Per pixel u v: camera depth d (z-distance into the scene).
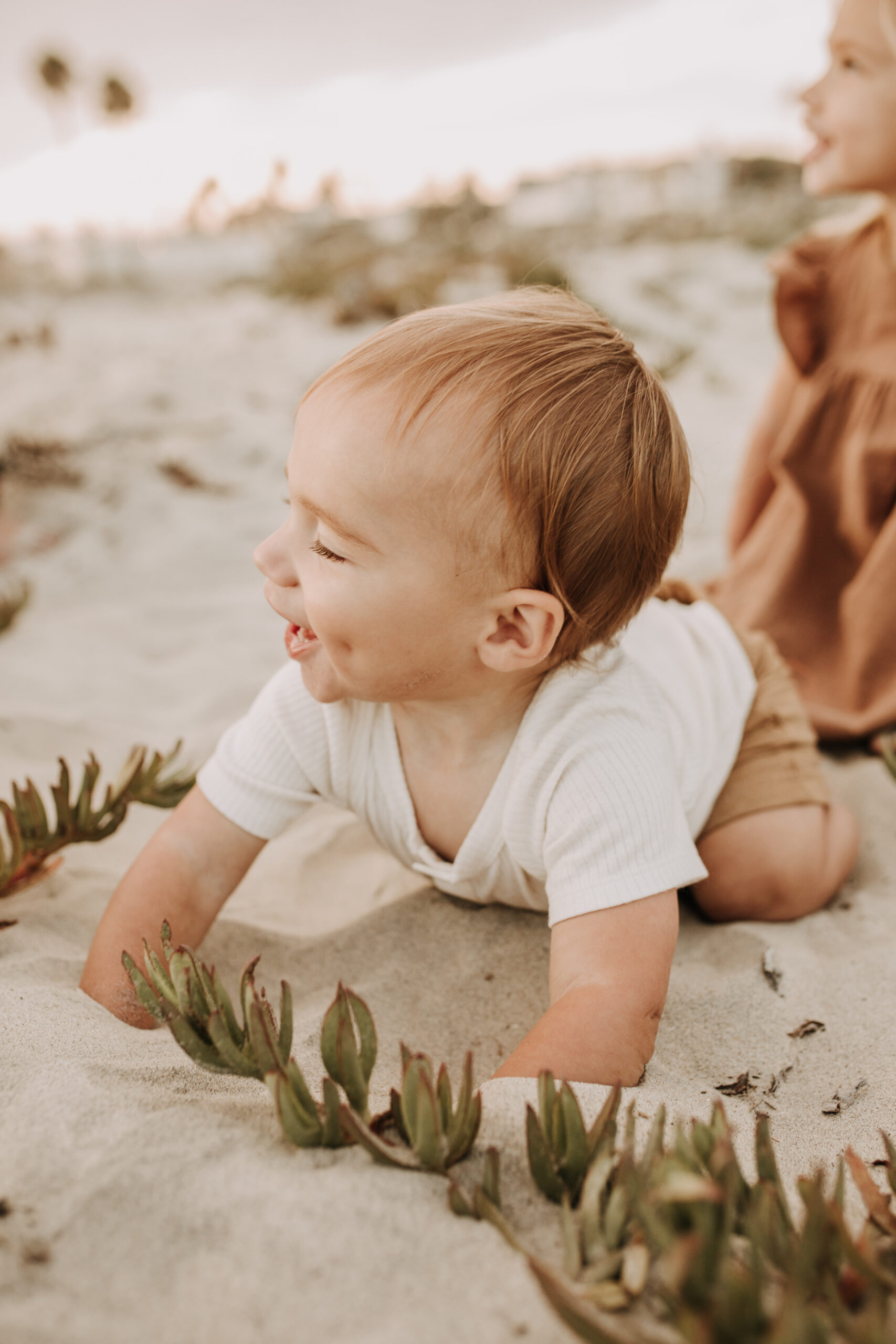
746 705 1.66
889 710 2.14
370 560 1.08
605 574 1.15
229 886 1.43
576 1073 1.06
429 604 1.10
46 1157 0.89
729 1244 0.74
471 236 21.59
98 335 8.76
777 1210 0.78
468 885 1.46
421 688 1.20
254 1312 0.75
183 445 5.08
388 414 1.05
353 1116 0.86
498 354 1.08
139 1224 0.83
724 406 6.68
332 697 1.24
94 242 25.83
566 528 1.09
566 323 1.15
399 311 9.50
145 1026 1.26
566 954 1.19
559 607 1.12
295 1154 0.91
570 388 1.09
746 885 1.60
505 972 1.50
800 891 1.62
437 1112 0.89
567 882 1.21
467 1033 1.39
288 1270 0.78
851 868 1.78
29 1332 0.73
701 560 3.60
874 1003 1.42
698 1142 0.83
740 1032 1.37
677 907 1.25
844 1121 1.20
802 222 18.27
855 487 2.22
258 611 3.29
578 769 1.23
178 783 1.73
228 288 14.82
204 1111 0.98
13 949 1.46
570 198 31.02
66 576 3.62
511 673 1.22
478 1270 0.79
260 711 1.44
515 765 1.28
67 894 1.67
